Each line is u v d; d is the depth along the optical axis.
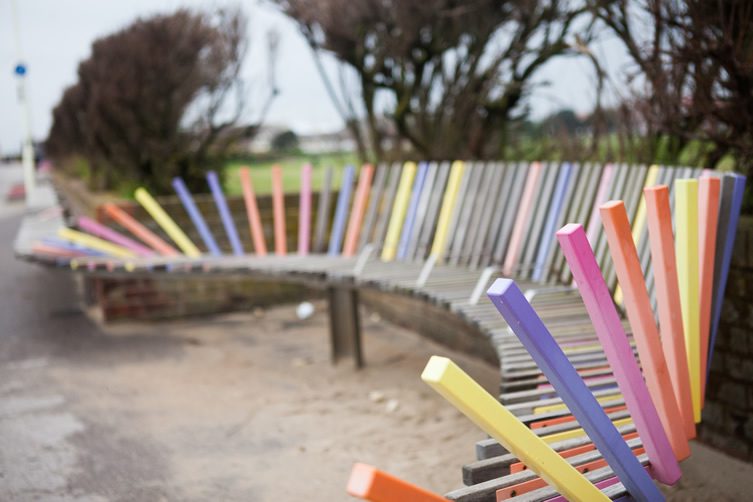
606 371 2.82
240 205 8.19
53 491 3.82
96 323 7.77
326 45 7.61
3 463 4.19
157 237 7.89
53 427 4.74
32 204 10.84
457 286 4.75
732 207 2.86
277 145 12.77
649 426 2.00
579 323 3.57
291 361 6.29
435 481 3.85
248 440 4.50
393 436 4.52
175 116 9.83
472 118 7.20
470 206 5.69
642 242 3.93
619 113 5.05
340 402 5.20
